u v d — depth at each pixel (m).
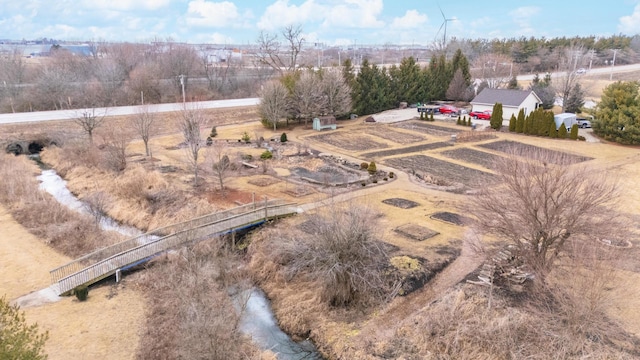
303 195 30.38
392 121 56.53
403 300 18.58
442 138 47.75
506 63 79.12
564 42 121.12
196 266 18.52
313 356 16.33
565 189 17.23
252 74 95.56
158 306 18.52
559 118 49.97
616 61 124.69
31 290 19.92
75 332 16.98
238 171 35.56
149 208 28.80
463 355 15.13
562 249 18.12
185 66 86.06
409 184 32.84
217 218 24.92
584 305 14.91
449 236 23.95
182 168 36.47
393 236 23.92
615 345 15.02
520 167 18.34
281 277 20.61
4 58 82.88
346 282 18.42
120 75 75.69
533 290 18.42
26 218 27.19
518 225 18.08
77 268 21.69
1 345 10.46
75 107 60.19
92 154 38.03
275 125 51.38
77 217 26.83
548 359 14.39
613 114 44.16
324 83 52.44
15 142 42.66
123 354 15.84
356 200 27.38
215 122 55.50
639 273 18.69
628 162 37.34
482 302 17.66
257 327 17.91
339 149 43.19
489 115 56.44
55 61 83.88
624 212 26.33
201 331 14.27
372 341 16.30
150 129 47.66
